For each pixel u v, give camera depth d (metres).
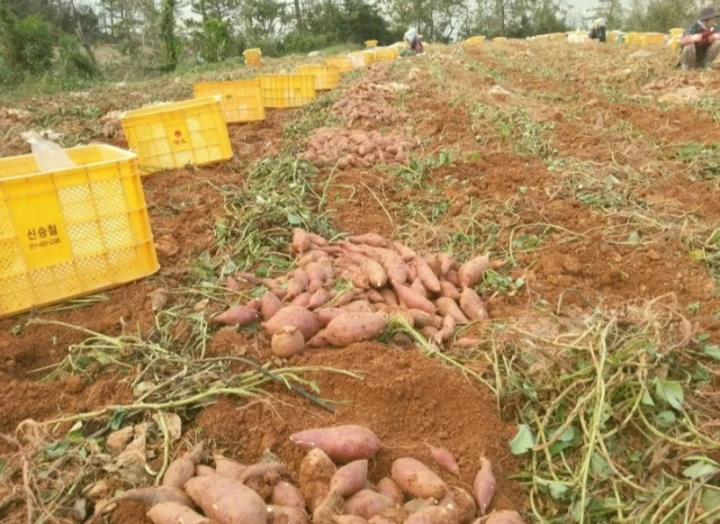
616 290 4.31
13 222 3.75
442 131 8.73
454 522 2.20
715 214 5.39
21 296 3.88
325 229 5.17
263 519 2.11
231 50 35.47
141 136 6.90
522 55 21.72
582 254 4.65
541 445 2.73
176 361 3.23
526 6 56.25
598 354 3.08
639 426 2.86
